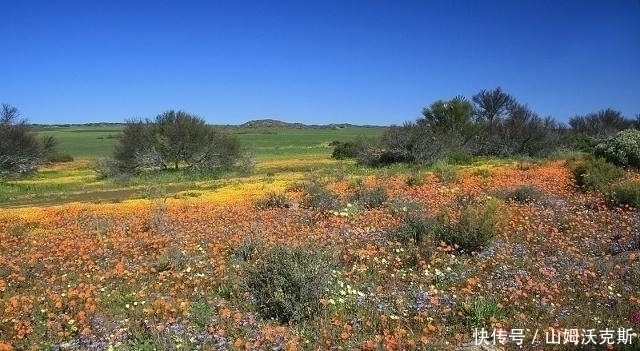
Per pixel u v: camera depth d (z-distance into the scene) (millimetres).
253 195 22484
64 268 10430
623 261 9086
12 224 16375
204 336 6652
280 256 8062
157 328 6809
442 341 6266
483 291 7898
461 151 38812
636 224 11914
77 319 7418
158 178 34156
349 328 6547
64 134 128250
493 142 43031
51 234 14773
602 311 7102
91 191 29219
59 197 26938
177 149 37000
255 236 11602
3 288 8906
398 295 7824
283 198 18328
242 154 39375
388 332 6445
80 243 12484
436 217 11898
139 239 13070
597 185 18219
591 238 11047
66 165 48250
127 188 30203
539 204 15484
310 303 7383
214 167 37656
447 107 44125
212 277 9227
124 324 7285
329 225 13625
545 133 42625
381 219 13828
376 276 8984
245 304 7812
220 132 38719
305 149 68000
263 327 6871
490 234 10430
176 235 13156
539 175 23031
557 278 8344
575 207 14844
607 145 26656
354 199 17531
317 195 17438
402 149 37781
